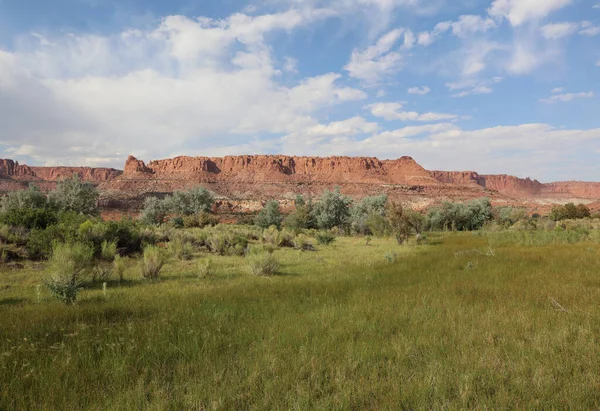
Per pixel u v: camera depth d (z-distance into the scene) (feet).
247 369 12.26
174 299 24.85
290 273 41.32
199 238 72.33
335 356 13.38
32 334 15.74
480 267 39.73
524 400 10.15
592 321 17.20
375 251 69.15
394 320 18.29
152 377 11.68
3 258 40.96
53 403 10.02
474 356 13.06
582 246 59.88
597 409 9.68
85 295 26.63
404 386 10.87
